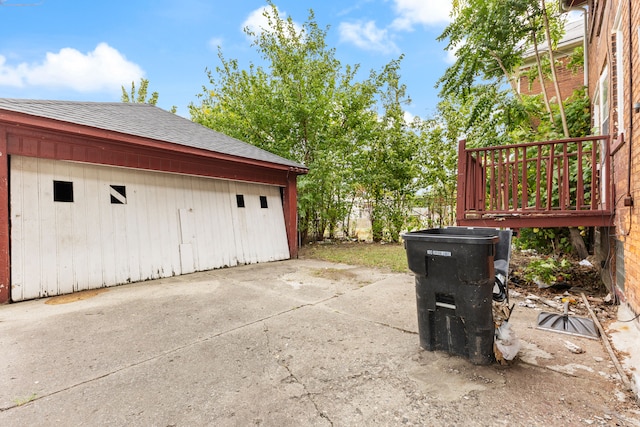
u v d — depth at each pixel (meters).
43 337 2.81
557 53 9.55
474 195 4.82
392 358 2.36
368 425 1.65
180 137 5.80
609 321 3.01
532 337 2.67
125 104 7.04
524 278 4.48
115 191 4.86
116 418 1.72
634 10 3.00
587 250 5.73
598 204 4.69
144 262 5.07
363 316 3.30
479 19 6.21
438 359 2.31
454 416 1.70
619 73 3.69
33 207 4.07
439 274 2.32
